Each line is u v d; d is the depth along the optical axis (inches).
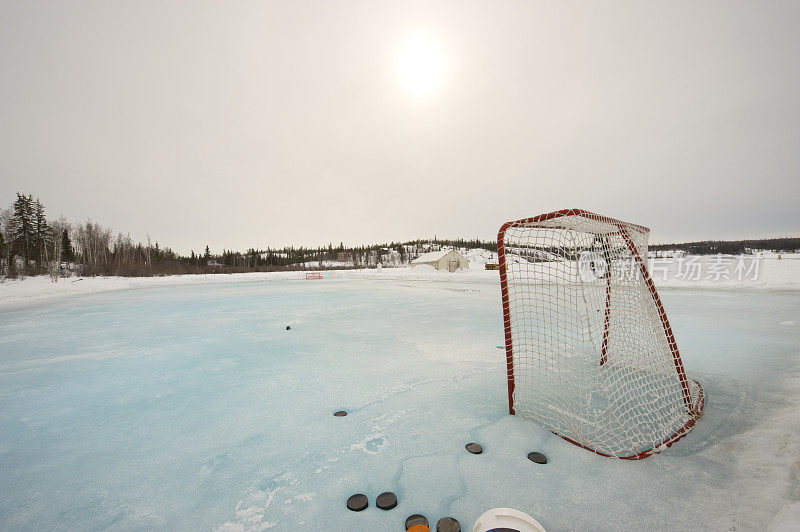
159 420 108.6
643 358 123.6
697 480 71.2
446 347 197.9
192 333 259.1
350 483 73.3
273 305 439.5
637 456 80.5
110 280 1149.7
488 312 338.3
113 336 251.8
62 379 152.6
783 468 72.1
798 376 131.4
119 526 62.1
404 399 121.3
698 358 159.6
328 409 114.3
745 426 93.3
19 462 85.5
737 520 58.9
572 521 60.1
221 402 122.6
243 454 86.9
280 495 69.9
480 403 116.2
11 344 229.3
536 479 73.1
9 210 1604.3
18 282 924.0
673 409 103.5
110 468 81.9
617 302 130.4
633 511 62.4
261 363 173.0
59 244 1640.0
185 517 64.1
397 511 64.0
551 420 100.7
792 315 274.1
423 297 501.0
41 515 65.5
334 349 198.5
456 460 81.4
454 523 58.7
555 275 117.6
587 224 115.8
